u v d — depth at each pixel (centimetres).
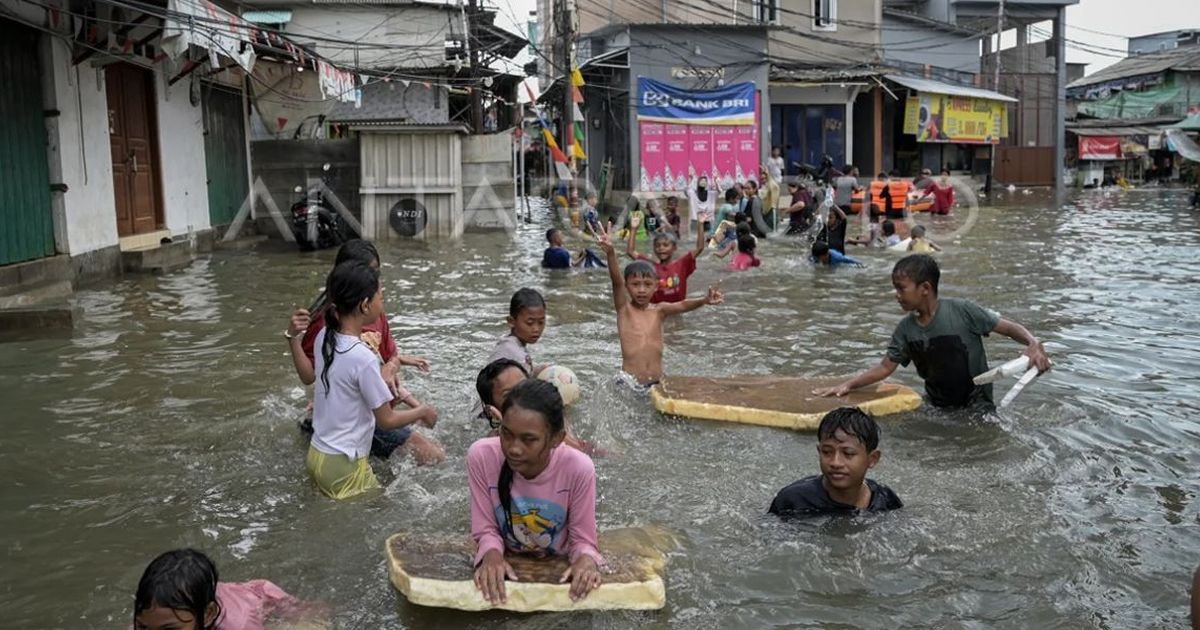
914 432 595
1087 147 4047
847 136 3034
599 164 2995
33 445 574
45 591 395
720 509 469
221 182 1855
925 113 3112
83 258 1214
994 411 636
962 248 1703
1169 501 480
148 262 1352
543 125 2861
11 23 1067
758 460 545
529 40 2712
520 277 1351
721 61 2733
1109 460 540
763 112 2788
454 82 2470
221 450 568
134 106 1462
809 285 1262
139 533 451
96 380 724
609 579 377
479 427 612
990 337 878
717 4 2744
